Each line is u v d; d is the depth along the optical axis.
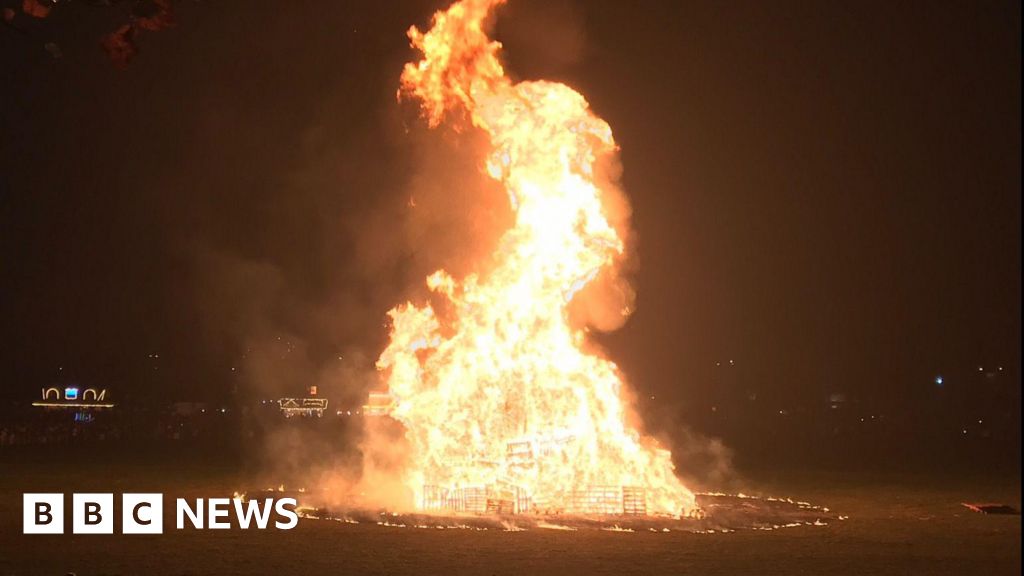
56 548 19.47
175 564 17.78
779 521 24.47
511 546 19.94
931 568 17.88
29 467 38.47
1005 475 39.22
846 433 70.88
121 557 18.50
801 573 17.20
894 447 59.97
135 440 61.47
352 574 16.81
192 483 32.72
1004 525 24.03
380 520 23.66
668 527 22.94
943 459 49.19
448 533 21.78
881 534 22.30
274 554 18.91
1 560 18.08
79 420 63.34
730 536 21.69
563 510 25.02
